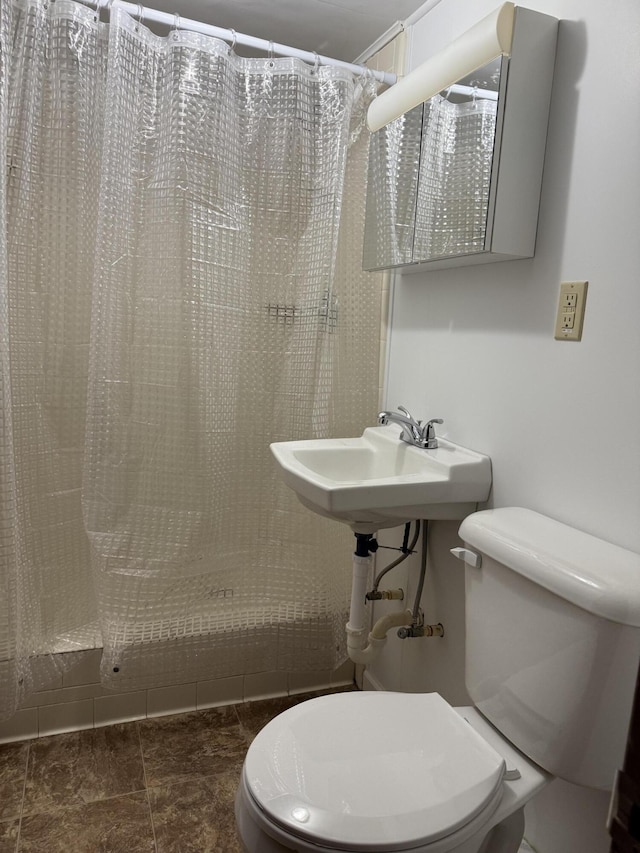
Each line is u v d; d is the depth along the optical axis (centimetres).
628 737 28
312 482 138
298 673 214
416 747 109
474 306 154
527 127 126
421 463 154
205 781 171
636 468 108
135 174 170
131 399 176
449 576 165
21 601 171
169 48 166
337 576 202
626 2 109
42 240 170
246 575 202
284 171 185
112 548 176
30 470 175
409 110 159
